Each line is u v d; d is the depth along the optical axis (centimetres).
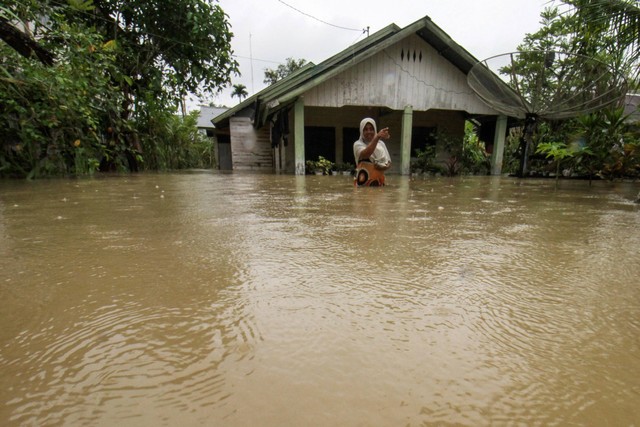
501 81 715
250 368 52
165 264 106
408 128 901
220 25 911
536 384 50
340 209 232
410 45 872
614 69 534
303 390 47
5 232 151
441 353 57
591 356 57
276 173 947
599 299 82
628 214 219
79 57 558
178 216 199
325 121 1106
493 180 675
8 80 455
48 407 44
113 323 67
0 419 42
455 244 134
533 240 143
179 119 1424
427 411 43
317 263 108
